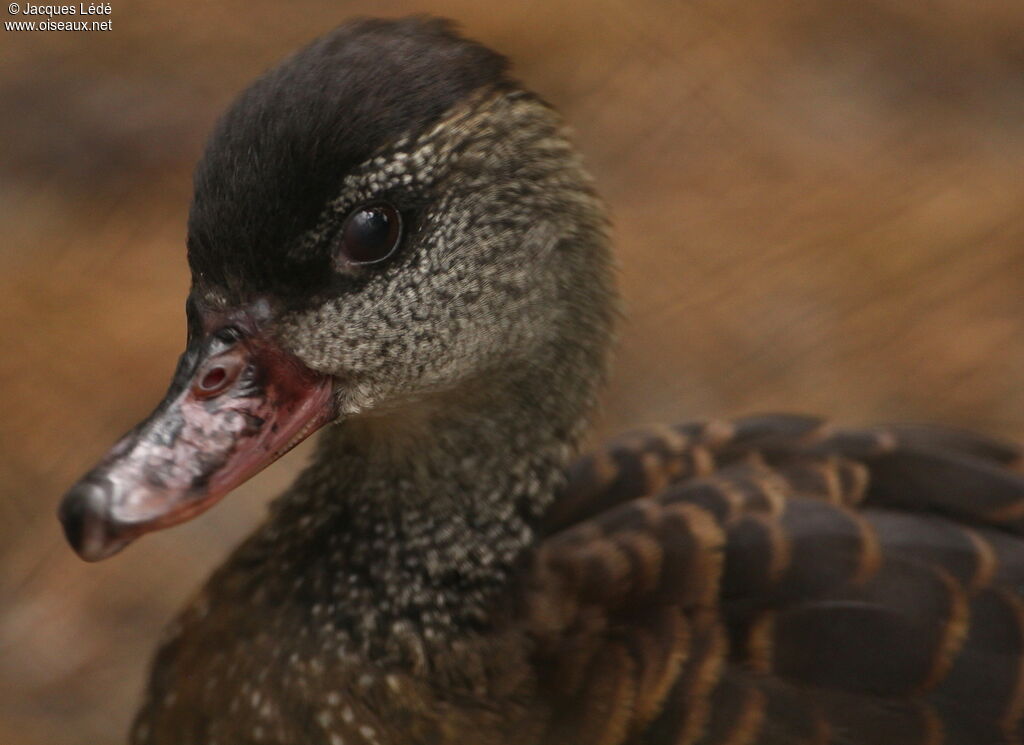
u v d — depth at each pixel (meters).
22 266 3.15
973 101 3.68
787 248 3.20
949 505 2.74
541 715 2.72
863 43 3.83
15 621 2.89
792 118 3.58
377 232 2.71
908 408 2.94
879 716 2.71
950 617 2.72
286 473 2.92
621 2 3.83
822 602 2.72
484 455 2.73
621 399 2.94
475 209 2.72
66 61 3.62
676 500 2.74
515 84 2.72
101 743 2.86
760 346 2.96
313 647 2.73
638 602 2.72
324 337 2.71
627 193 3.36
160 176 3.39
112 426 2.93
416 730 2.73
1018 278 3.12
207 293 2.71
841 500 2.74
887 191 3.36
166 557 2.90
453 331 2.72
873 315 3.03
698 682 2.71
